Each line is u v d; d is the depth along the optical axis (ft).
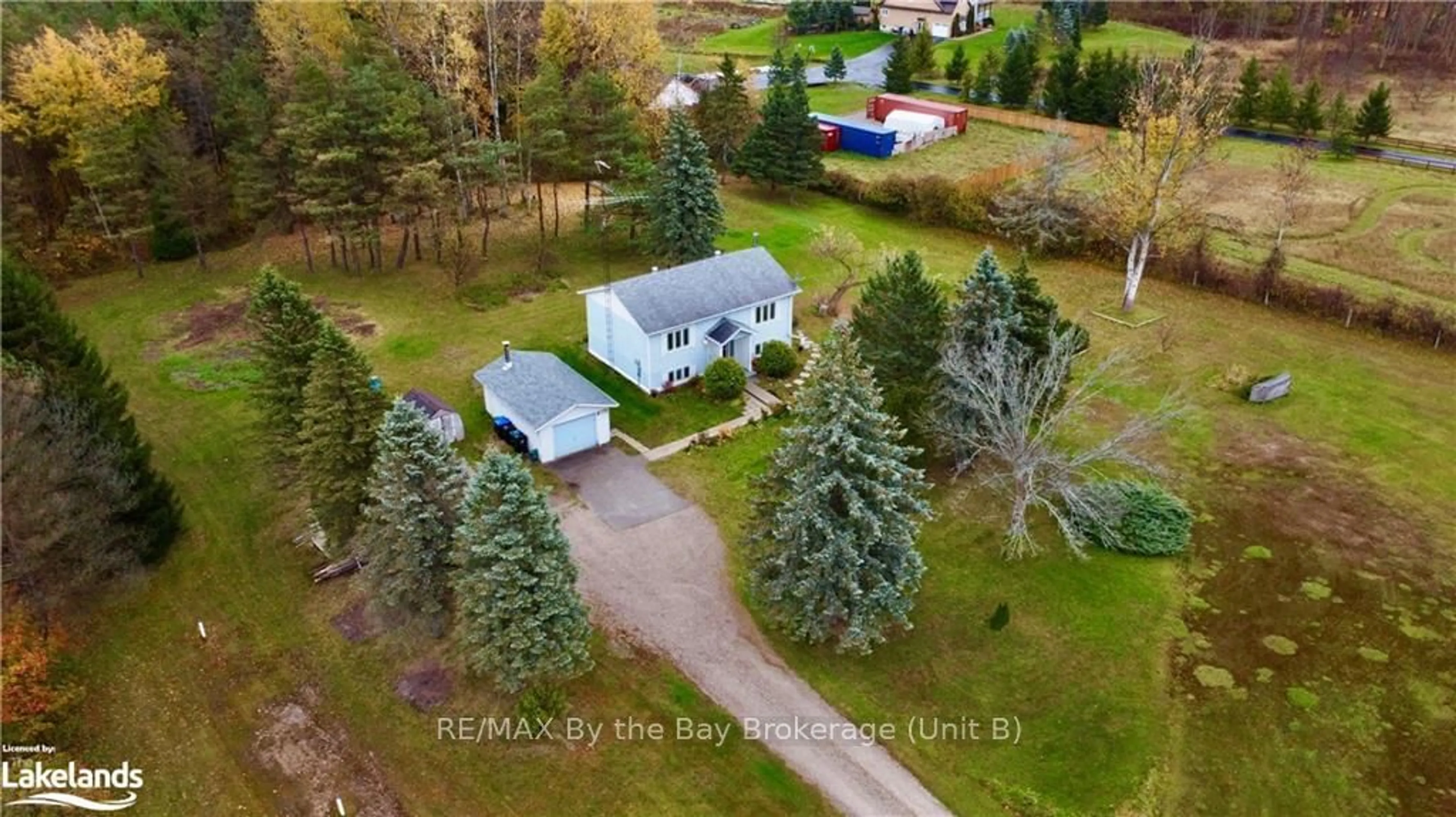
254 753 84.58
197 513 114.73
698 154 171.42
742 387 140.56
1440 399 138.10
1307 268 177.88
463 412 134.31
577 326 159.74
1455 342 149.89
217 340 153.38
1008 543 107.34
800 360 151.02
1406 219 198.90
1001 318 116.57
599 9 217.15
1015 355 113.70
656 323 136.77
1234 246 187.62
